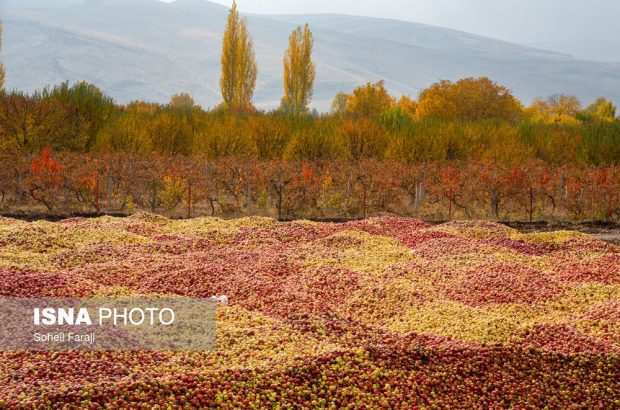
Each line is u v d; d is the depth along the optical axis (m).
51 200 14.89
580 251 10.70
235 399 5.15
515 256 10.21
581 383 5.73
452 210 16.08
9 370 5.45
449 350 6.07
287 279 8.72
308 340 6.34
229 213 15.29
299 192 15.40
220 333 6.45
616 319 6.91
